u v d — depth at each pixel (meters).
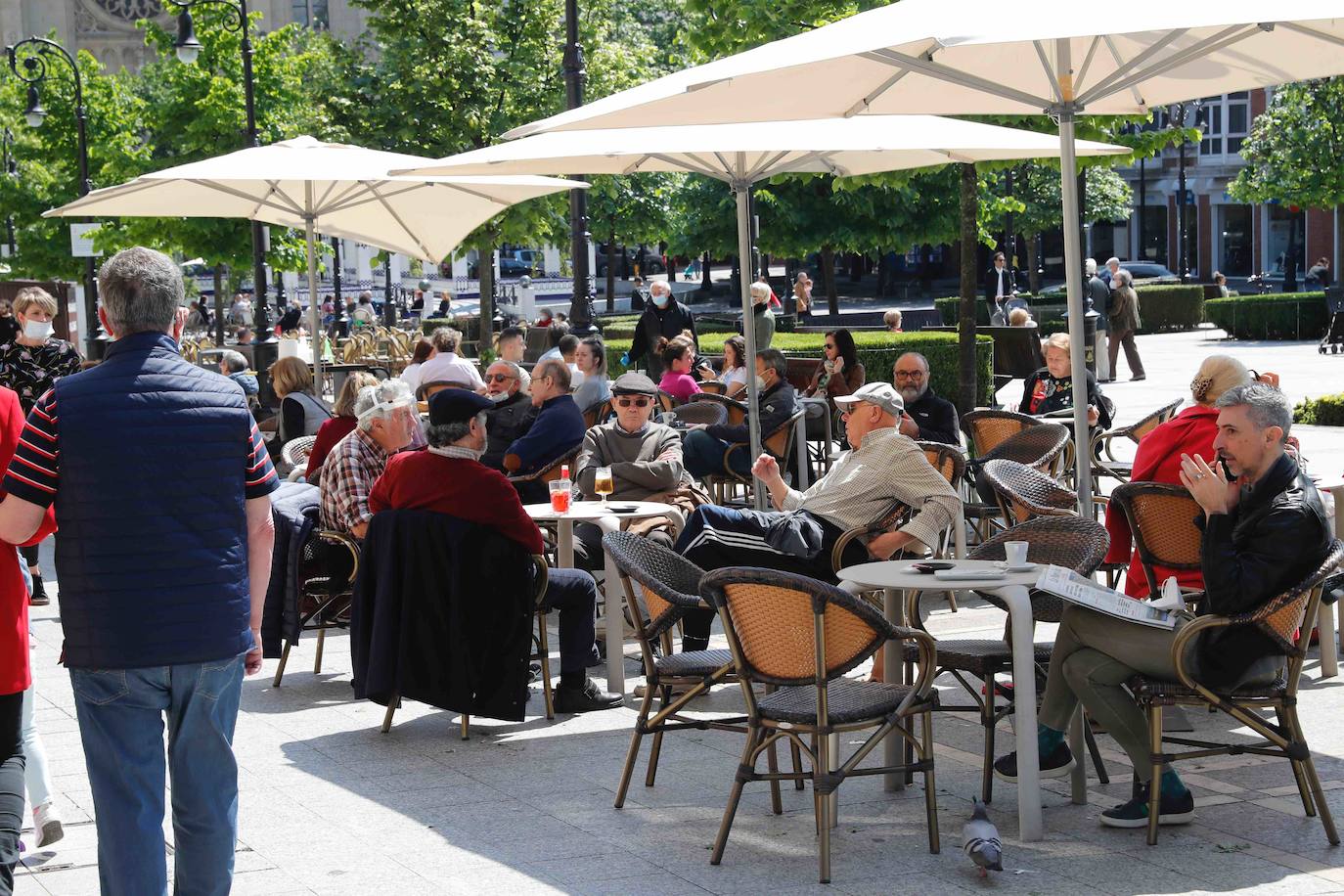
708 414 13.04
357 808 6.18
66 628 4.36
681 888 5.14
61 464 4.33
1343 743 6.59
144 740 4.42
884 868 5.29
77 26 76.75
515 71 29.28
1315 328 34.53
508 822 5.95
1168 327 39.81
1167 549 6.91
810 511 7.53
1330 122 39.44
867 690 5.61
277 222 14.04
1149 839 5.43
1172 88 8.33
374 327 35.66
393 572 7.11
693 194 39.16
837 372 13.66
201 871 4.52
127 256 4.46
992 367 18.84
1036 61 7.75
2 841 4.86
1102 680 5.61
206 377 4.50
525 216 28.94
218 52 30.31
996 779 6.32
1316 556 5.37
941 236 35.53
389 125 29.25
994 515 9.70
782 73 6.55
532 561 7.25
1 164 38.38
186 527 4.38
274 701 8.05
